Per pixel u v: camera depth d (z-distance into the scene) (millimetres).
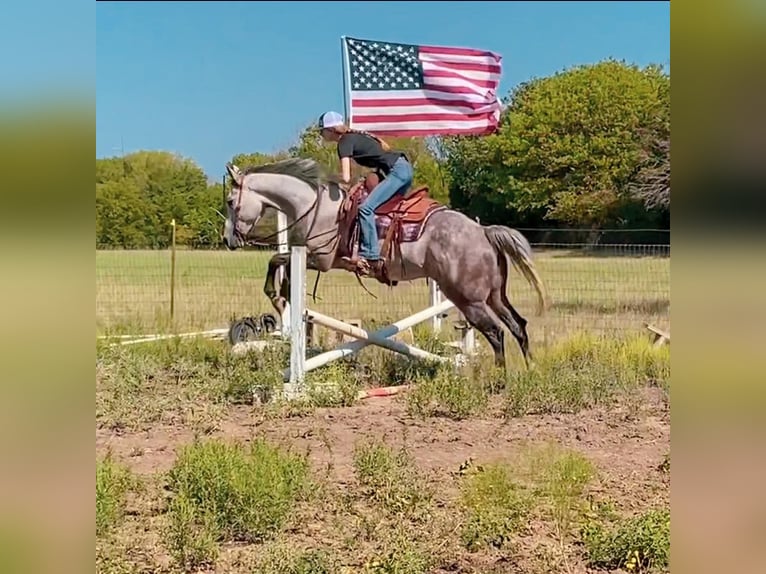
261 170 8711
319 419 7273
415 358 9094
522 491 4691
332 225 8641
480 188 45812
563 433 6781
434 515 4512
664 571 3795
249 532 4375
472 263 8617
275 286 9227
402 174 8547
